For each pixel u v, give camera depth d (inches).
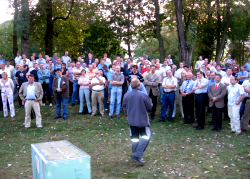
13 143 263.1
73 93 447.8
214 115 311.7
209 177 176.1
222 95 297.1
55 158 110.9
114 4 882.1
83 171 113.0
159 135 289.3
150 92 362.3
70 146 133.0
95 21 946.7
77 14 818.8
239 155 217.8
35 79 431.5
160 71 413.4
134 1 858.1
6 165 204.4
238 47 1262.3
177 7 613.6
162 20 930.7
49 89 467.2
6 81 383.2
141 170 190.5
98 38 1007.6
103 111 386.3
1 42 1477.6
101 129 315.6
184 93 334.6
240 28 1044.5
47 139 276.8
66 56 553.0
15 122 353.1
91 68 408.5
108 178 177.5
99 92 378.6
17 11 609.6
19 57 557.3
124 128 319.3
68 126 330.0
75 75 443.5
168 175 181.0
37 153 120.6
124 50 1032.8
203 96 309.6
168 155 223.8
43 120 362.6
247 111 298.4
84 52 1077.1
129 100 205.9
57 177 107.4
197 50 1032.2
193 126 328.2
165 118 374.9
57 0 778.8
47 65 486.3
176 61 1561.3
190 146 247.8
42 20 807.7
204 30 979.9
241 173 180.9
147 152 233.1
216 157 215.2
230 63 559.2
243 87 293.9
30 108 322.7
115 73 369.7
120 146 251.8
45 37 827.4
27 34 608.4
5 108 387.9
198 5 787.4
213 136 280.1
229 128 313.0
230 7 859.4
